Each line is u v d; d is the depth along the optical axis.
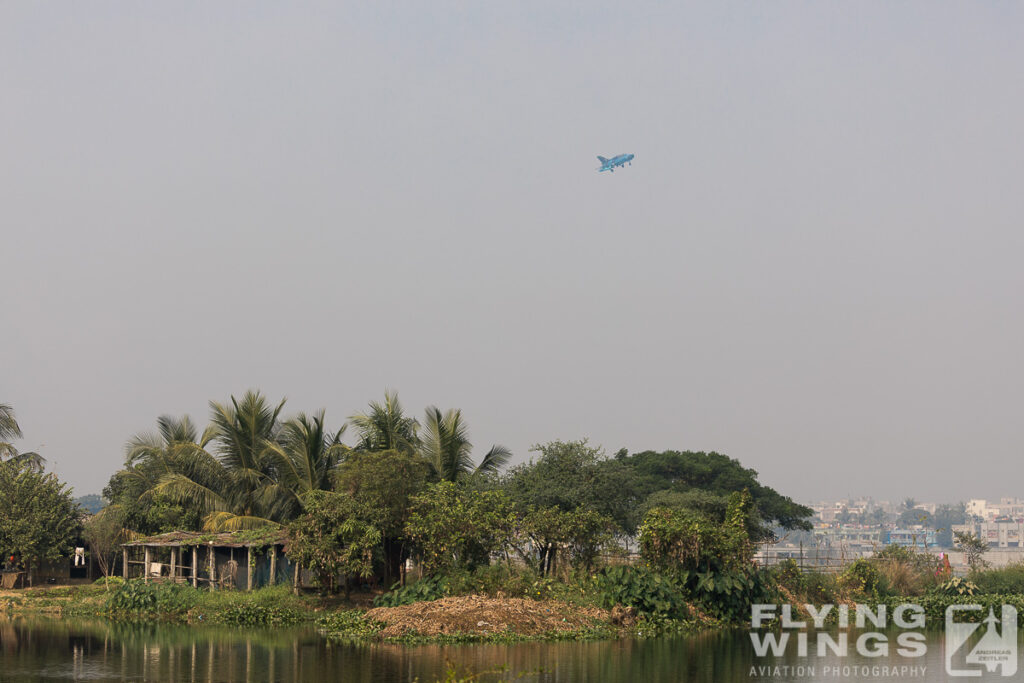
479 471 48.03
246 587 43.12
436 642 30.30
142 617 38.66
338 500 39.69
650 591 36.06
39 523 50.38
